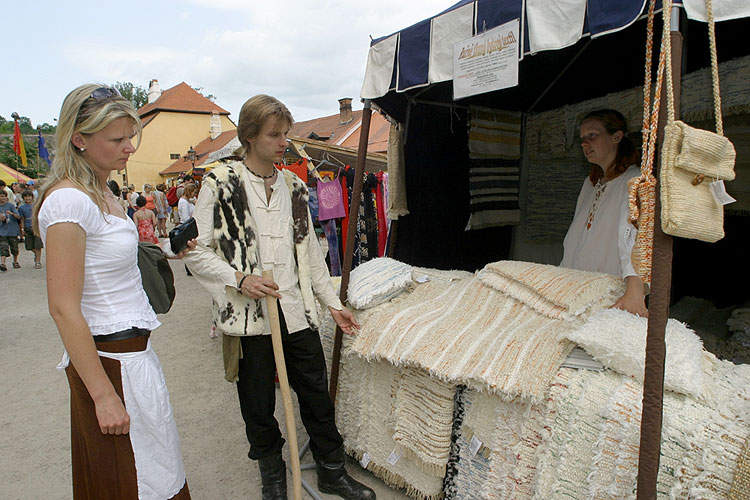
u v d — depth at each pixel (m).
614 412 1.40
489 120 3.71
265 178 1.95
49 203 1.23
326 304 2.20
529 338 1.72
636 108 3.14
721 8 1.24
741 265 3.31
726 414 1.30
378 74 2.33
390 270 2.46
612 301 1.89
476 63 1.84
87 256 1.32
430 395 1.89
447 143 3.50
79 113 1.27
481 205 3.74
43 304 6.38
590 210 2.36
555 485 1.50
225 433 2.91
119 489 1.41
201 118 36.41
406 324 2.02
